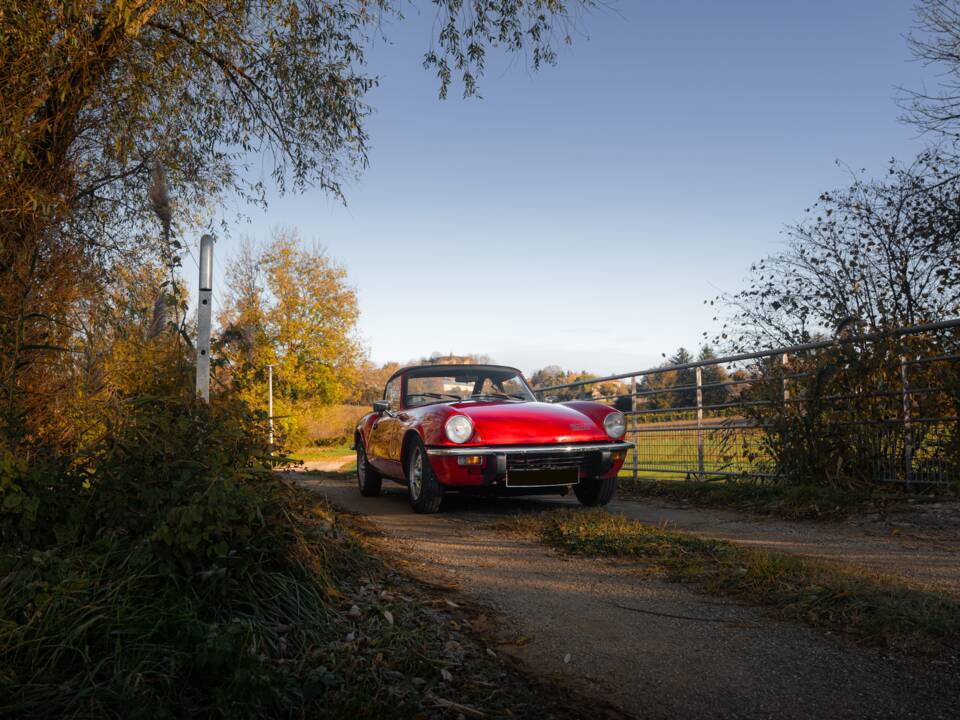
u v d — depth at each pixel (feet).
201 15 20.57
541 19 23.00
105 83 18.12
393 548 14.62
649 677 7.89
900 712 6.86
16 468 8.65
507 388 24.98
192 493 8.68
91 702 5.73
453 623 9.42
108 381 12.61
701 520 19.57
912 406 19.93
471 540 16.11
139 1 17.31
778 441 22.84
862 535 15.97
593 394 36.24
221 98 24.32
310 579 9.22
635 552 14.06
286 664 7.17
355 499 25.79
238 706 5.87
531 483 19.58
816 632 9.18
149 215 21.81
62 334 13.24
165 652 6.53
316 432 131.03
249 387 12.21
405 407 23.88
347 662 7.39
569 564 13.46
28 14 14.42
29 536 8.38
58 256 14.37
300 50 23.97
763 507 20.52
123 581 7.38
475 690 7.35
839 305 29.99
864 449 20.79
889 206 30.25
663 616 10.11
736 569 12.07
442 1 22.80
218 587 7.93
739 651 8.64
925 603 9.61
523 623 9.83
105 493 8.74
